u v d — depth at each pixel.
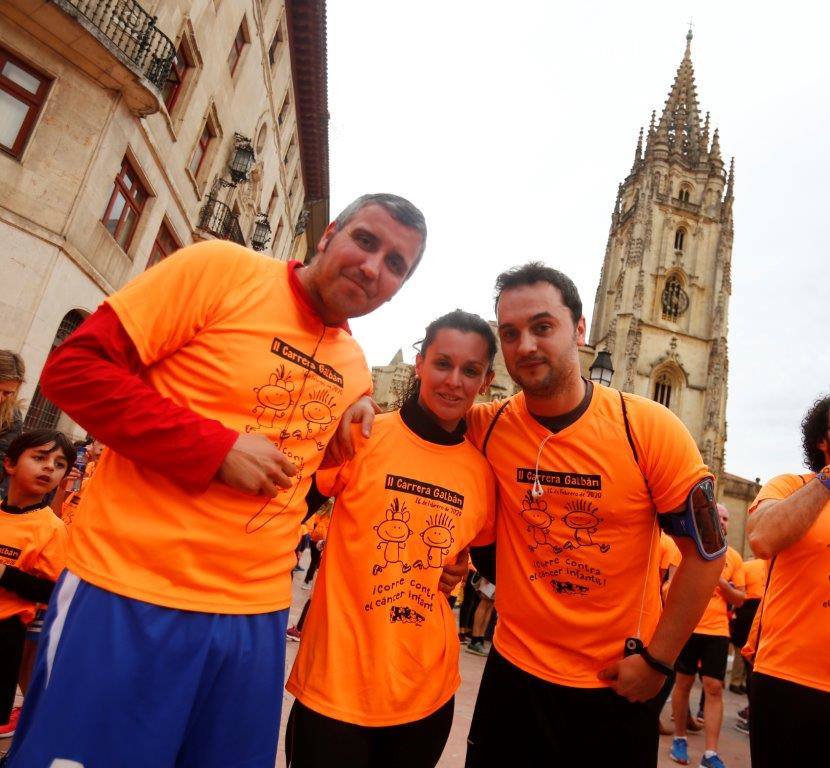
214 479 1.78
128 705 1.61
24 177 10.36
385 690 2.36
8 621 3.24
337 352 2.23
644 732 2.57
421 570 2.60
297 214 33.72
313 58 24.33
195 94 14.89
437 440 2.80
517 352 2.62
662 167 49.62
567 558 2.64
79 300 11.70
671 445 2.55
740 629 9.43
